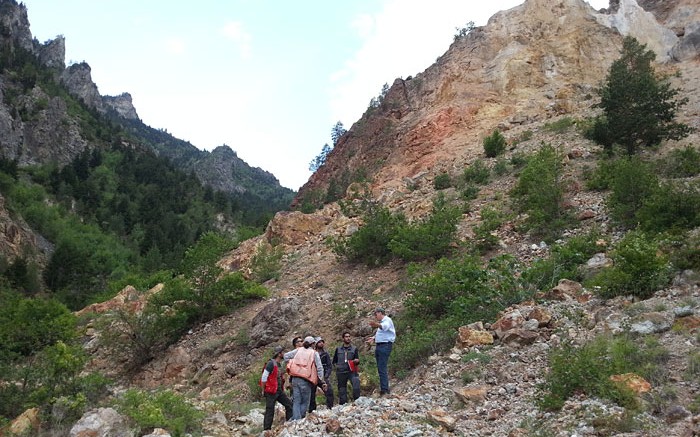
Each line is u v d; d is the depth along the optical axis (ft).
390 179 104.42
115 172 320.09
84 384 35.27
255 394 39.65
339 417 23.73
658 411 19.42
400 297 49.57
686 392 20.21
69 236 204.33
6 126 298.97
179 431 26.50
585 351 23.71
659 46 120.57
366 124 142.41
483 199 70.38
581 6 128.06
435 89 127.65
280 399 27.78
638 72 76.74
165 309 60.08
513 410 22.95
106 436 25.22
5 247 166.20
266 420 26.81
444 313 41.09
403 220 64.95
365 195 86.63
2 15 543.39
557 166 65.46
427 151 105.81
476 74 121.29
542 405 21.76
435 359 32.30
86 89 608.19
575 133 85.71
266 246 79.51
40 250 188.65
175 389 48.29
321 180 142.10
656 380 21.43
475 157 92.68
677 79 102.47
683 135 70.13
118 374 55.62
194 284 61.62
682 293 29.37
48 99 353.51
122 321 58.95
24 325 53.21
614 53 117.29
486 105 112.27
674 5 134.72
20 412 34.50
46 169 285.43
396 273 56.80
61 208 236.22
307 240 84.99
